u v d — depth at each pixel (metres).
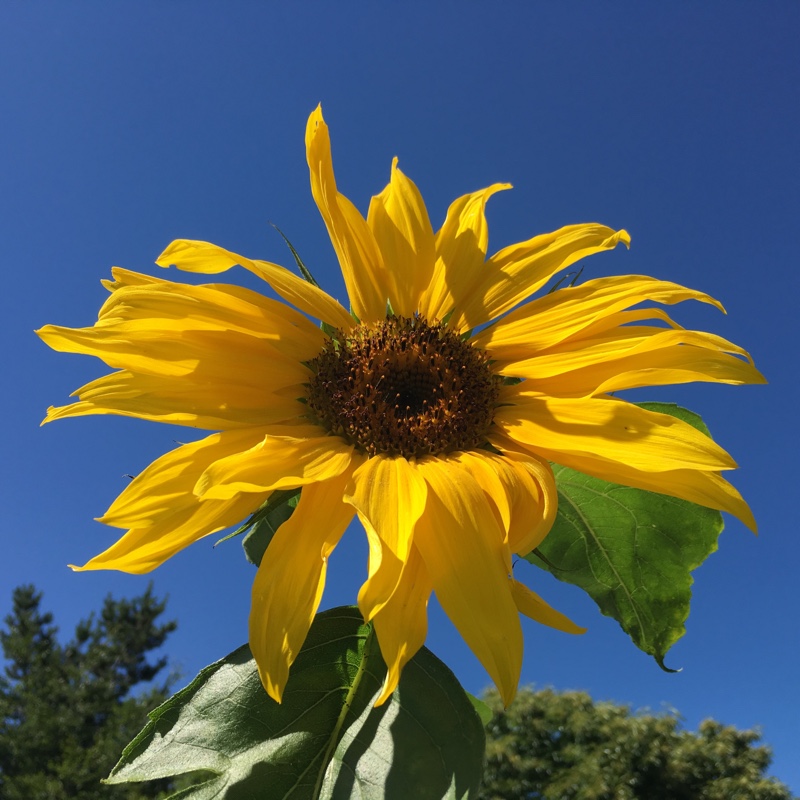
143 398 0.27
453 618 0.22
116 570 0.24
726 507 0.25
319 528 0.24
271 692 0.21
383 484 0.25
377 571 0.22
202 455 0.26
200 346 0.30
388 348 0.33
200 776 0.22
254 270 0.32
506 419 0.30
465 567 0.23
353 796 0.22
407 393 0.32
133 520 0.24
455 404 0.31
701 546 0.31
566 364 0.31
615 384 0.27
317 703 0.23
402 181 0.37
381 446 0.30
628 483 0.27
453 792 0.22
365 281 0.35
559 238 0.36
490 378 0.33
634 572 0.31
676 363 0.28
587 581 0.31
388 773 0.22
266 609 0.23
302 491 0.26
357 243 0.35
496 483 0.26
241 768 0.22
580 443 0.27
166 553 0.24
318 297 0.33
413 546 0.24
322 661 0.24
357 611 0.25
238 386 0.30
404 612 0.22
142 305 0.28
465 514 0.24
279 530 0.24
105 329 0.27
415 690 0.23
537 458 0.29
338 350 0.33
